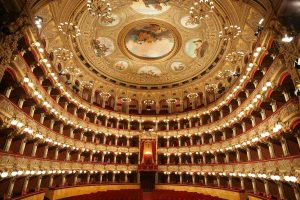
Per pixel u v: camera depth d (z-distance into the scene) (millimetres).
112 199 25297
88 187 31703
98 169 34125
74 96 31875
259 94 21156
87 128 34000
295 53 13695
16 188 20531
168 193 29406
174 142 39500
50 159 24969
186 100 40844
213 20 29922
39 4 17984
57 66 29297
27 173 19859
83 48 33500
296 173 15852
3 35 14266
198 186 32594
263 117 22266
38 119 24891
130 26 33688
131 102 42531
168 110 41438
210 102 37062
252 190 25016
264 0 17125
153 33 34875
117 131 38094
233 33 27656
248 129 25984
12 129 17969
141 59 38531
